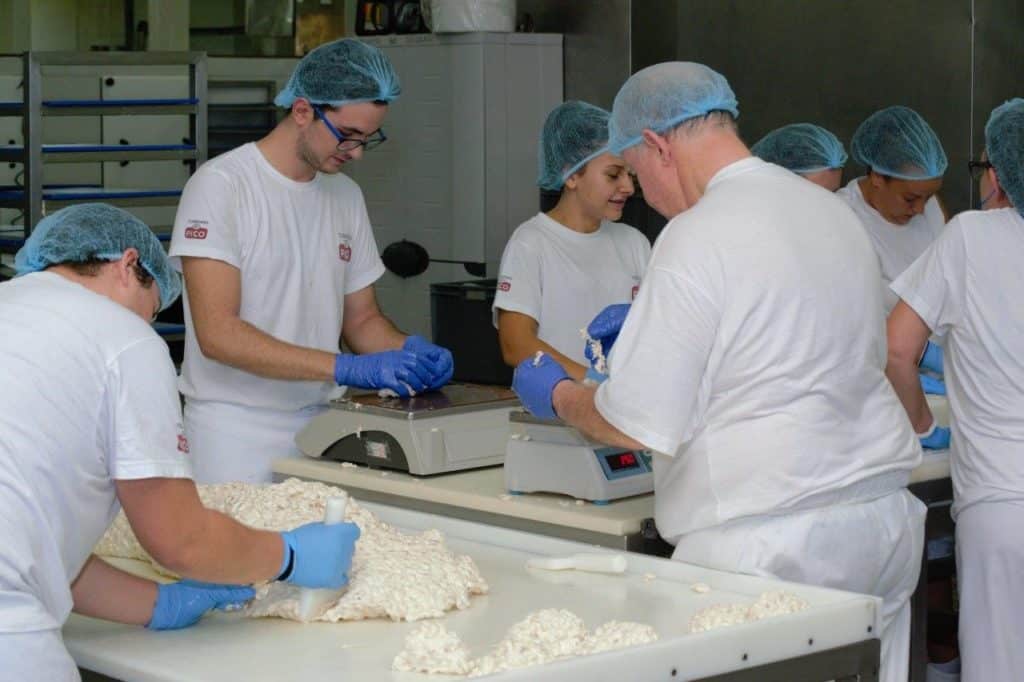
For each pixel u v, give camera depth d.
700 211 2.18
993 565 2.58
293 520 2.23
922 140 3.64
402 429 2.78
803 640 1.85
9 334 1.77
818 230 2.20
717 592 2.09
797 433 2.18
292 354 2.91
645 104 2.26
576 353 3.41
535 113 5.01
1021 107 2.53
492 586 2.14
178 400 1.85
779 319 2.14
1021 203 2.52
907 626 2.46
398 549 2.12
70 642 1.90
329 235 3.14
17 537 1.72
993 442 2.57
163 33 5.84
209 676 1.74
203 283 2.92
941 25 4.19
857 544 2.24
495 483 2.75
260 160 3.04
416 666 1.74
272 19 5.82
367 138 3.00
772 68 4.63
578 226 3.45
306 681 1.71
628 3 4.90
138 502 1.79
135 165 5.09
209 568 1.83
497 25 4.88
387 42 5.17
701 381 2.17
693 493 2.25
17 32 6.03
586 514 2.47
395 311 5.23
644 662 1.70
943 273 2.58
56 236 1.91
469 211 4.95
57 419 1.74
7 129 4.88
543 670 1.63
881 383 2.30
